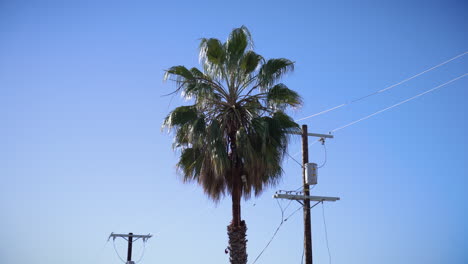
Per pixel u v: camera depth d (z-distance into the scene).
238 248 21.58
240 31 22.39
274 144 22.11
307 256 22.81
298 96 22.44
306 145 24.45
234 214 22.03
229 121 22.56
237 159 22.30
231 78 22.61
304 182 23.73
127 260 39.38
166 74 22.20
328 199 23.50
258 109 22.77
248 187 22.45
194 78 22.30
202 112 22.25
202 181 22.17
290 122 22.66
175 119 21.59
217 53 22.42
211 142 21.36
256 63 22.91
